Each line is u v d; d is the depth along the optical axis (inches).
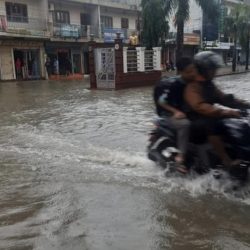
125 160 221.1
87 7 1365.7
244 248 124.0
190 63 174.2
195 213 150.2
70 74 1284.4
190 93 173.3
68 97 590.9
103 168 207.0
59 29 1229.1
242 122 172.2
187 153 183.8
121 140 273.9
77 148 252.4
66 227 139.0
